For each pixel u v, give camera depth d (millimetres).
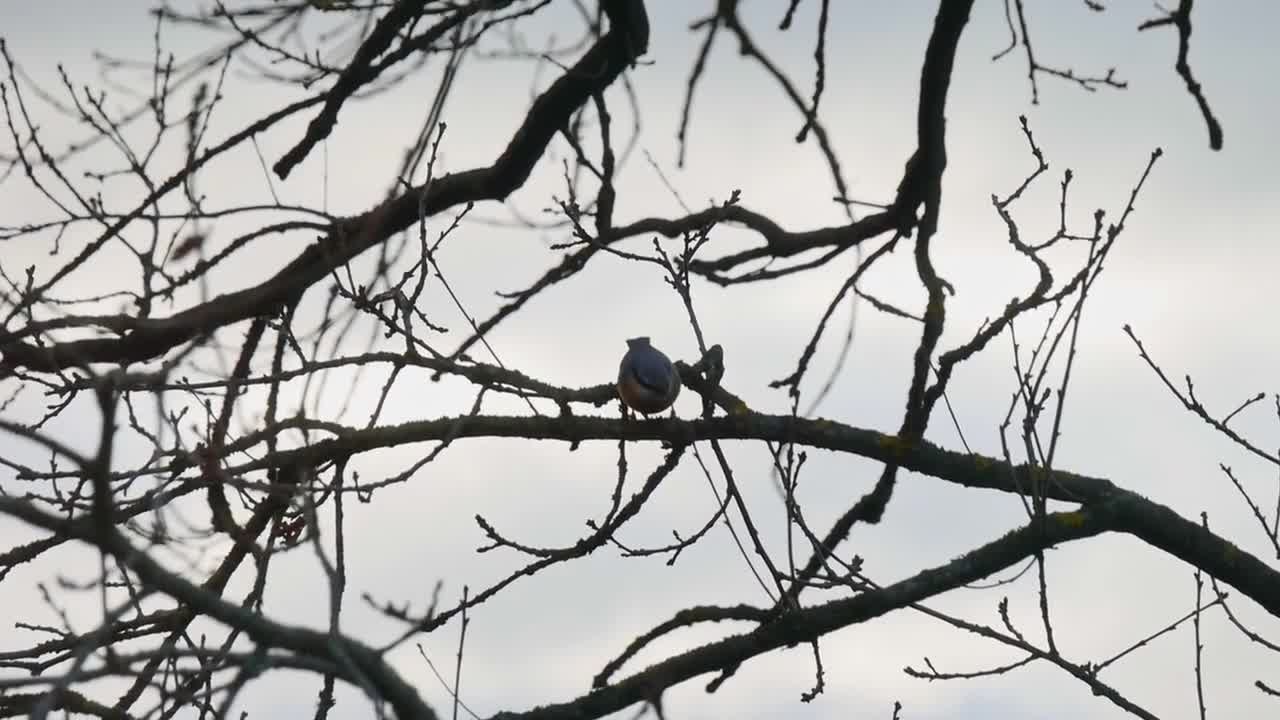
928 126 9539
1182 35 8875
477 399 9633
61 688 5457
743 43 6617
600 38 9914
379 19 9938
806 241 10680
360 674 6020
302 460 9672
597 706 10703
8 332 9070
